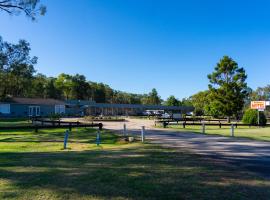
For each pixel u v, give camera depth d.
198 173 8.95
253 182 8.12
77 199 6.44
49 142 19.16
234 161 11.57
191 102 106.69
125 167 9.70
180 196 6.70
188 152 13.78
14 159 11.35
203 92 85.94
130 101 131.62
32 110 64.94
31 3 21.86
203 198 6.61
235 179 8.39
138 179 8.06
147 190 7.08
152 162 10.66
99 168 9.50
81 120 50.22
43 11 22.75
